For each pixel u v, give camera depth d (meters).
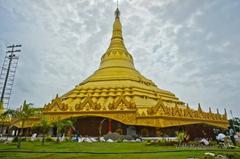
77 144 42.88
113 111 61.66
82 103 64.62
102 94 71.00
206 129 75.44
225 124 80.12
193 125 71.19
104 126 63.00
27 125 66.88
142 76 91.25
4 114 50.00
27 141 51.97
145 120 59.91
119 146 38.91
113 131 62.03
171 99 81.44
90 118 64.62
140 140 53.47
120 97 63.41
